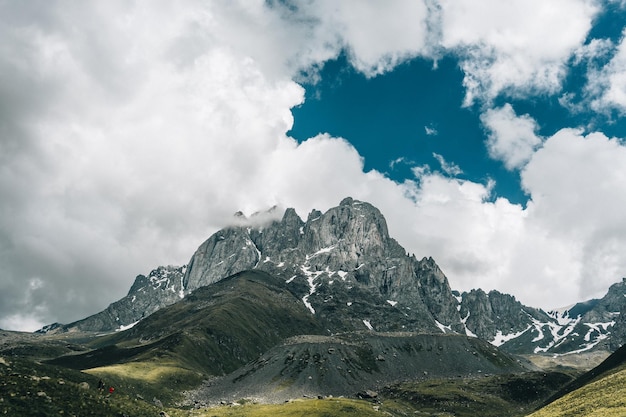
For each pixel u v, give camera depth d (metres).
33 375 105.69
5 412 82.19
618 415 108.50
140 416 104.06
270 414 183.12
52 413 87.81
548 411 146.50
